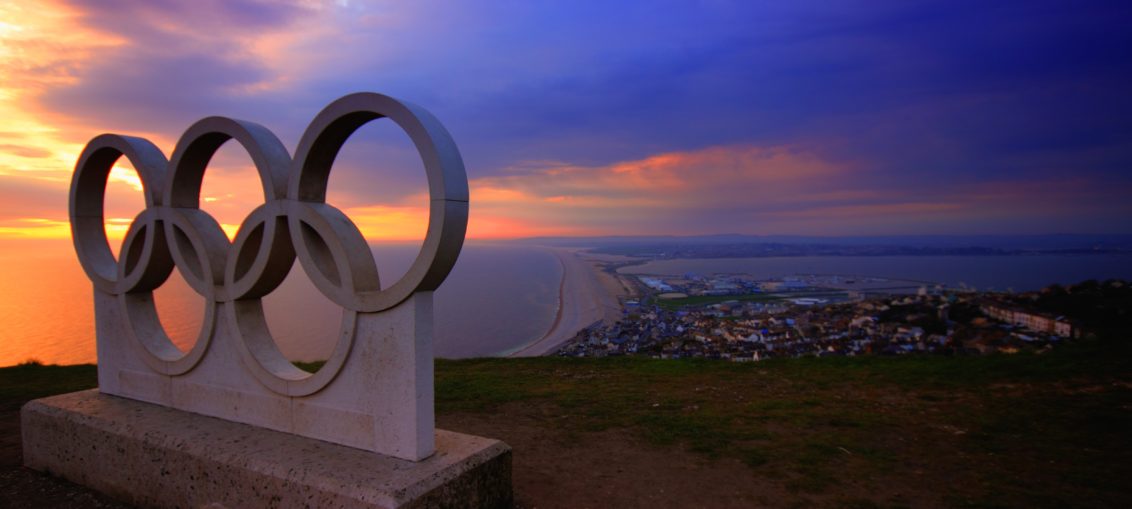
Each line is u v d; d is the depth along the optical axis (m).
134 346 5.59
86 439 5.03
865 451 5.52
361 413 4.12
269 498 3.85
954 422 6.34
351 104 4.05
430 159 3.69
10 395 8.63
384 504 3.35
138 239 5.58
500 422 6.88
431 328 3.94
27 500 4.80
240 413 4.83
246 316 4.87
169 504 4.47
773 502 4.46
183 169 5.23
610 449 5.79
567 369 10.62
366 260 4.26
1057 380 7.71
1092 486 4.55
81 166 5.85
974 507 4.25
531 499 4.57
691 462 5.37
